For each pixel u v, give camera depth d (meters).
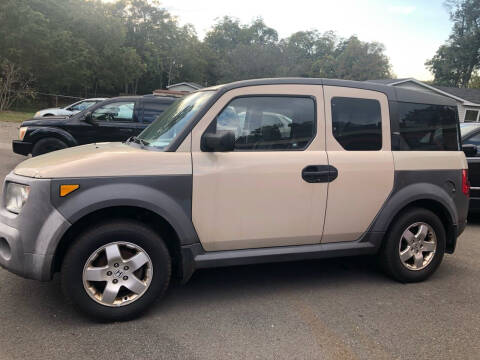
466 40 56.97
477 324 3.25
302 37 81.94
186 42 74.06
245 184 3.36
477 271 4.47
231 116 3.41
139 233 3.07
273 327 3.11
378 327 3.16
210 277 4.10
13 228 2.95
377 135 3.87
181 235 3.20
